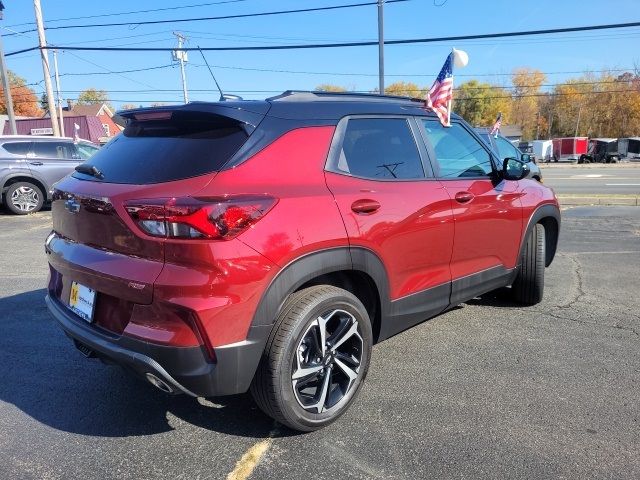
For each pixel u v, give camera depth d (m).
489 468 2.55
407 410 3.08
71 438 2.83
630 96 88.31
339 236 2.76
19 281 5.85
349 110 3.16
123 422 3.00
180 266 2.35
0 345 4.06
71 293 2.93
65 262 2.85
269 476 2.51
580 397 3.23
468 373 3.56
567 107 95.25
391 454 2.66
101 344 2.55
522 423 2.94
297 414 2.70
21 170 11.27
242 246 2.39
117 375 3.58
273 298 2.52
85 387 3.41
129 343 2.45
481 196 3.85
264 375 2.59
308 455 2.66
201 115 2.75
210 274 2.33
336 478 2.49
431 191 3.43
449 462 2.60
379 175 3.18
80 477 2.50
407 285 3.33
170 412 3.10
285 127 2.81
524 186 4.50
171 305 2.34
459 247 3.69
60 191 2.99
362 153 3.14
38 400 3.24
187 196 2.38
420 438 2.80
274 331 2.58
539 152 61.16
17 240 8.37
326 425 2.89
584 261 6.84
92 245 2.73
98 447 2.75
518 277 4.79
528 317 4.66
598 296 5.29
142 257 2.45
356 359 3.01
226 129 2.72
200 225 2.31
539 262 4.71
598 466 2.57
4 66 20.73
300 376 2.70
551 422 2.95
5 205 11.39
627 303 5.07
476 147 4.12
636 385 3.38
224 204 2.36
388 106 3.46
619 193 16.02
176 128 2.90
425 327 4.43
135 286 2.41
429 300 3.54
